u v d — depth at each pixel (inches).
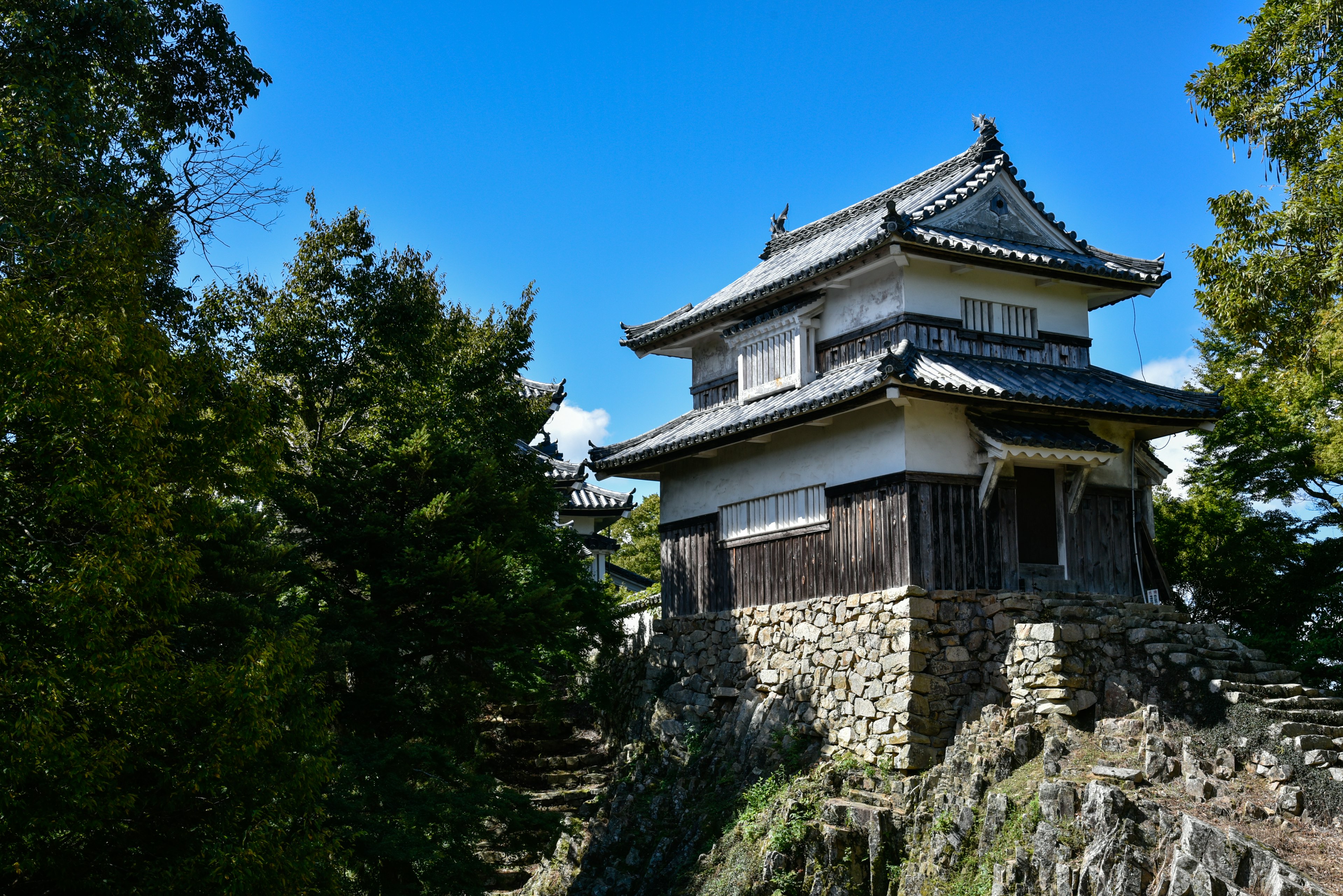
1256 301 612.4
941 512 699.4
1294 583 829.2
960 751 610.2
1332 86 581.3
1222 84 611.2
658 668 916.0
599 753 949.8
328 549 731.4
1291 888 425.7
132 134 563.2
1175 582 879.7
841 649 722.2
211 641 551.5
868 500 722.8
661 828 726.5
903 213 729.0
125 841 391.5
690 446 840.9
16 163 487.2
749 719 772.0
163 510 399.9
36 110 486.9
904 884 552.4
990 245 781.3
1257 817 485.4
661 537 952.3
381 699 679.7
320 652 622.5
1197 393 774.5
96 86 559.2
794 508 796.6
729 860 629.3
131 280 451.8
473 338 977.5
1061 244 834.8
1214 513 863.1
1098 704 609.3
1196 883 445.4
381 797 616.4
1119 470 781.9
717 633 857.5
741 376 882.1
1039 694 618.5
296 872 397.1
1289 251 594.6
